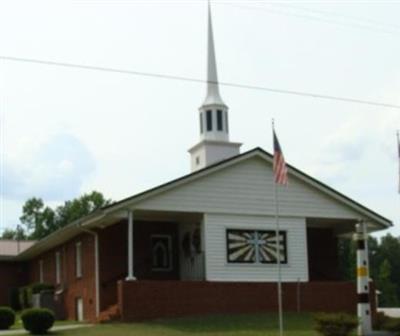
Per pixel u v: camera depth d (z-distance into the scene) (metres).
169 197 30.34
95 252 33.03
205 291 30.12
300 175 32.62
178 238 34.25
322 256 36.50
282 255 32.12
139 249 33.50
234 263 31.19
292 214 32.44
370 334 23.47
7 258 47.62
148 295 29.08
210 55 41.59
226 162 31.42
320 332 23.27
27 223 79.12
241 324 26.73
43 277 43.41
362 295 23.81
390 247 99.75
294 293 31.89
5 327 29.25
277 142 25.28
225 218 31.33
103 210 29.22
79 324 29.56
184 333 24.17
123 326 26.77
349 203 33.28
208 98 40.72
